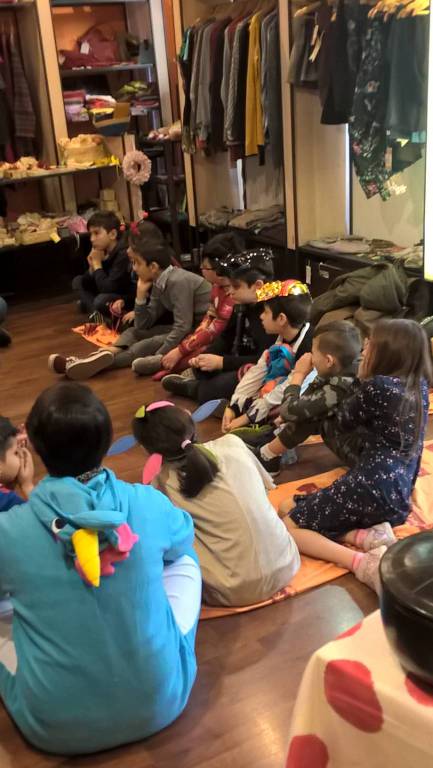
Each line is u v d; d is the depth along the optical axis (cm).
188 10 508
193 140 525
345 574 213
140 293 396
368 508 219
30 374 397
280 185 506
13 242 510
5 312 451
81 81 586
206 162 549
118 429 324
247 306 324
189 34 495
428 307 361
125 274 446
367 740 98
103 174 560
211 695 174
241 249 338
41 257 557
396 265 374
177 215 569
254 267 311
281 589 207
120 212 550
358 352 248
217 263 331
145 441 197
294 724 104
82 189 589
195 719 167
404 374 217
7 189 579
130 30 596
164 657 155
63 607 148
